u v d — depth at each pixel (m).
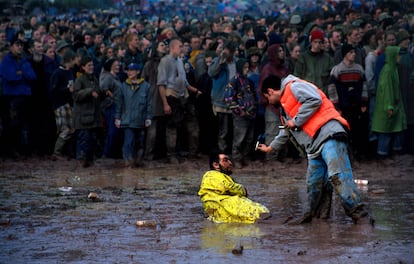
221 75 28.89
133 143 28.47
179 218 18.50
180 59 29.06
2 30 37.38
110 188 23.00
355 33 29.62
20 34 34.44
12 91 29.38
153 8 53.34
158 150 30.17
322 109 17.69
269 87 18.45
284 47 29.17
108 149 30.03
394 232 16.50
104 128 30.62
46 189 22.95
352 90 27.91
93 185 23.80
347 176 17.44
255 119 28.59
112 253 14.91
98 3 54.78
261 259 14.23
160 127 29.80
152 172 26.83
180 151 31.06
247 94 28.03
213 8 52.91
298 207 19.78
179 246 15.41
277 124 28.08
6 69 29.34
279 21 39.56
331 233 16.50
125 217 18.58
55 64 30.58
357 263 13.85
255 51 28.95
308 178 18.03
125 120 28.17
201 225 17.66
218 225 17.66
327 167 17.62
